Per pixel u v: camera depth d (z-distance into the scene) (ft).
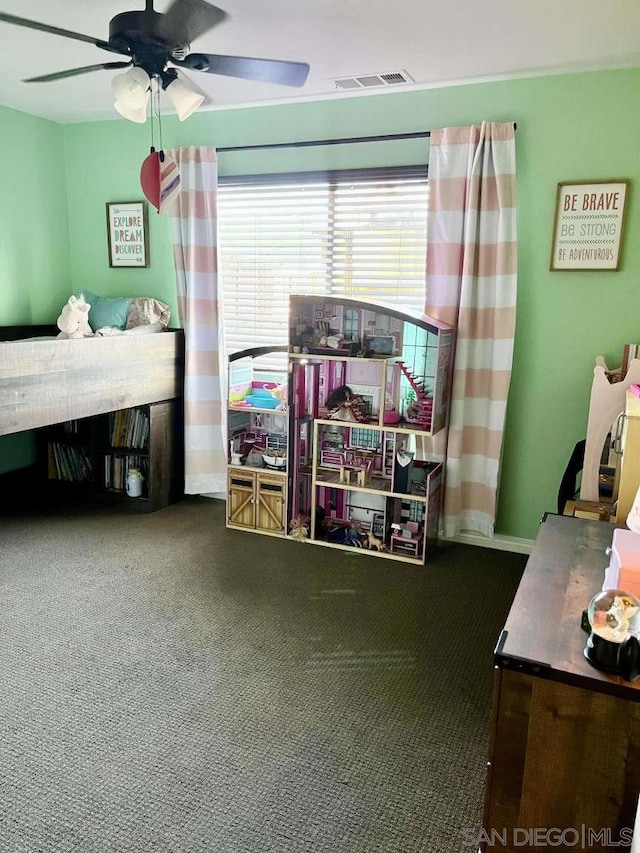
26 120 12.91
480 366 10.67
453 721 6.63
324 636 8.21
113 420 12.92
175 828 5.20
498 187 9.94
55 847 4.98
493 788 4.42
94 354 10.94
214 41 8.61
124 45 6.73
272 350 11.21
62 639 7.97
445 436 11.02
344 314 10.82
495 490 10.78
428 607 9.05
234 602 9.04
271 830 5.21
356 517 11.39
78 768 5.83
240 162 12.20
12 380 9.52
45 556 10.46
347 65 9.53
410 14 7.75
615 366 10.07
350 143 11.23
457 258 10.43
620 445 8.15
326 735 6.37
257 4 7.48
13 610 8.66
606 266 9.82
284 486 11.29
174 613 8.68
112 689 6.99
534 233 10.19
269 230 12.32
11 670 7.29
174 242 12.56
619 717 3.96
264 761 5.99
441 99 10.46
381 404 10.36
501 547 11.20
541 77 9.77
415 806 5.50
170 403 12.87
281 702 6.87
